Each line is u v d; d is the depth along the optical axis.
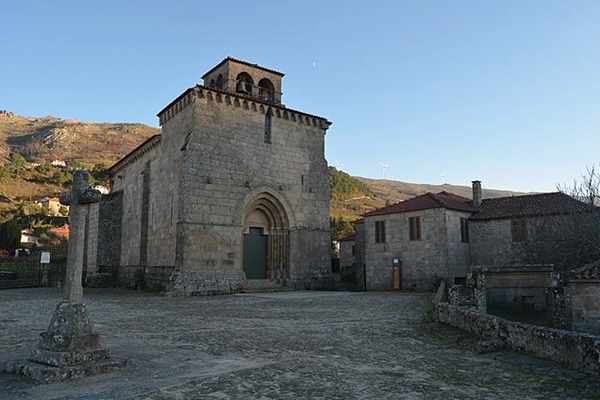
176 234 32.44
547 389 7.91
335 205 117.88
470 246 36.28
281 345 12.37
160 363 9.77
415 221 36.62
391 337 13.90
